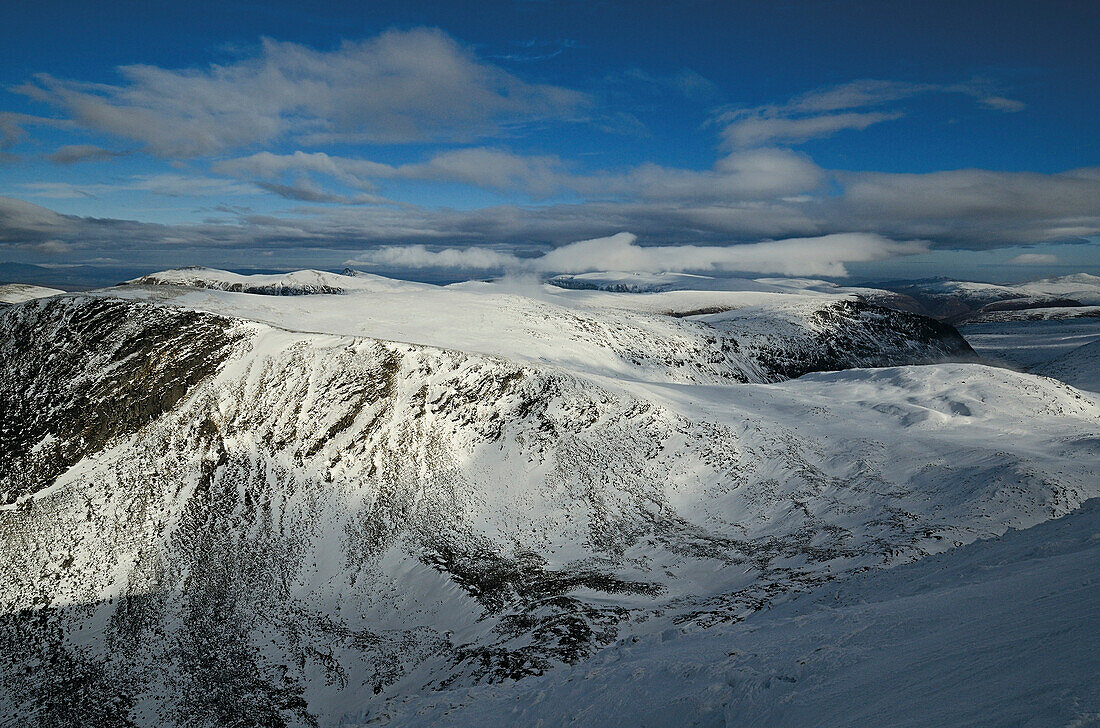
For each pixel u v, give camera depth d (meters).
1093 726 4.22
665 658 13.37
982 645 7.46
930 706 6.21
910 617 10.38
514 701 14.40
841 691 7.89
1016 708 5.23
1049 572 10.27
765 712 8.33
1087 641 6.10
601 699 11.98
